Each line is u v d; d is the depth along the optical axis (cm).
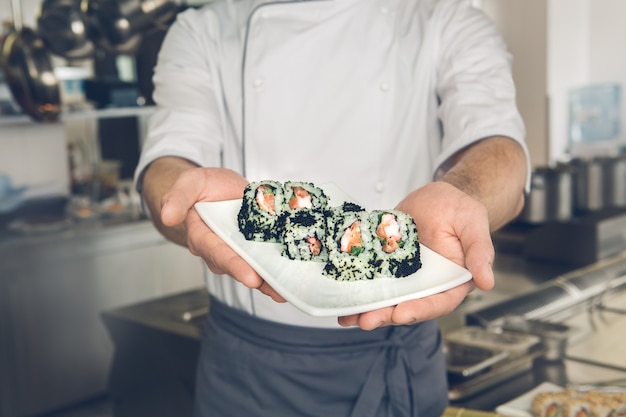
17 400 241
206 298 165
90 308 257
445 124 97
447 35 100
